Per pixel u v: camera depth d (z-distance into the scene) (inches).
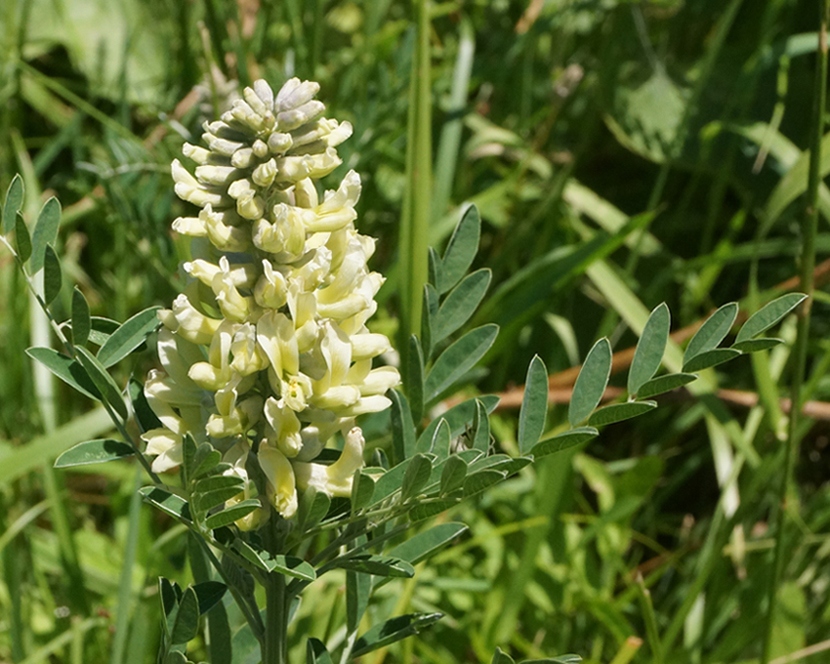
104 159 28.3
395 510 11.1
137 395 12.0
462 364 13.2
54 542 21.7
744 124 25.6
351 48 31.6
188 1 27.7
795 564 20.5
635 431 25.0
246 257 11.1
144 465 11.4
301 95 10.9
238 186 10.7
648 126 28.9
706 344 11.5
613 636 19.9
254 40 27.4
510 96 30.2
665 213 29.8
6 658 19.2
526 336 26.1
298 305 10.7
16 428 22.6
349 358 10.9
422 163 17.7
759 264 27.9
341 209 10.9
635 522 23.2
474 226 13.3
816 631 19.7
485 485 10.5
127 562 16.3
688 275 26.2
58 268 11.2
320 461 11.9
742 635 19.2
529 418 11.7
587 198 25.7
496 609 19.5
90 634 19.1
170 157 23.3
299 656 17.6
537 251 25.4
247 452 11.0
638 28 29.8
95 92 30.1
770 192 28.1
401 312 17.9
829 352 18.6
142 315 11.8
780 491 17.3
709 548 20.2
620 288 22.1
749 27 30.3
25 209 23.7
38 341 21.4
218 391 10.7
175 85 28.4
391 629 12.7
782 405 21.0
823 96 16.1
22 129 30.2
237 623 15.2
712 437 21.5
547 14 28.4
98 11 31.6
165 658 11.4
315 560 11.7
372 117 22.4
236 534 11.1
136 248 22.5
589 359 11.7
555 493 19.1
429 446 12.6
